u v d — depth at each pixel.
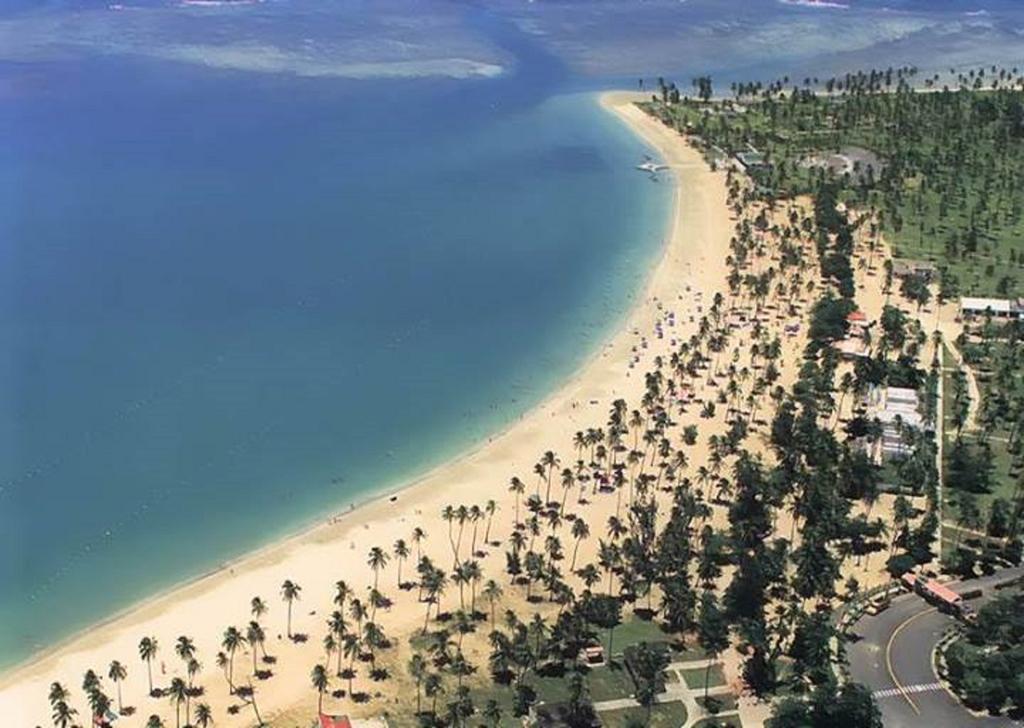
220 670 198.88
